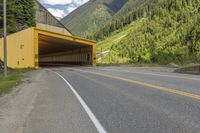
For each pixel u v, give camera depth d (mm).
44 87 17922
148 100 11102
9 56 61562
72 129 7148
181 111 8844
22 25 82812
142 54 171125
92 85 17984
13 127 7582
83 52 67312
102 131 6855
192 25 153500
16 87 18688
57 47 81438
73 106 10438
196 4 195000
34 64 49625
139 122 7613
